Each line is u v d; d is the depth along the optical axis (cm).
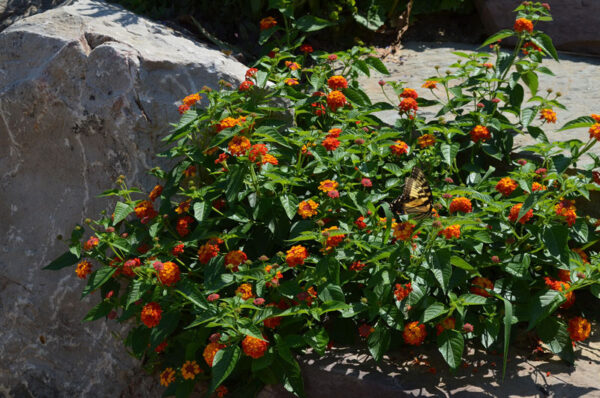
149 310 201
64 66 229
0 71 235
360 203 208
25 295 234
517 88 234
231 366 192
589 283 198
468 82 237
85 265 212
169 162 226
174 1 279
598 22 278
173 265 200
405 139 228
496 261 201
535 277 211
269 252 213
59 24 237
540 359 204
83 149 230
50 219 234
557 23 283
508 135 230
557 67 272
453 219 196
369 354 205
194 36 271
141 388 223
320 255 211
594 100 251
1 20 282
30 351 235
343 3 279
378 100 256
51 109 230
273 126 220
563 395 195
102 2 257
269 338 204
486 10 287
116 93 226
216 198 214
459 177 223
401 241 199
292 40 272
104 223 213
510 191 206
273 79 235
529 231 202
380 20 283
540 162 228
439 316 200
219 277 201
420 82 265
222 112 219
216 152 218
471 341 208
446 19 298
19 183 236
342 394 200
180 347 213
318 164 213
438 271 195
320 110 229
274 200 211
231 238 212
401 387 197
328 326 210
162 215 215
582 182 204
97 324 228
